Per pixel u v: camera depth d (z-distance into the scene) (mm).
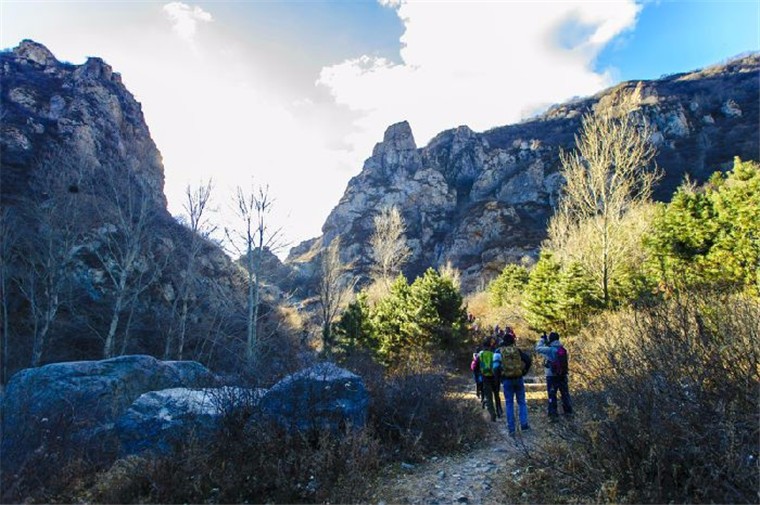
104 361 10000
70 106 40219
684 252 13461
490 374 8727
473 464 5949
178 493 4621
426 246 82438
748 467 3441
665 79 109188
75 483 5395
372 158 117688
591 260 17391
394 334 20562
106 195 25688
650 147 17812
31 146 33562
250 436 5570
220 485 4762
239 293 31844
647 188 17828
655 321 6039
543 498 4344
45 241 24797
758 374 4195
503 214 74875
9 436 5941
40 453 5621
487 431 7656
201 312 29203
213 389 6664
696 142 68375
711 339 4926
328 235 105125
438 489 5121
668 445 3863
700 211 13445
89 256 27516
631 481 3826
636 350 5594
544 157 86688
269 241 22719
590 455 4367
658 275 13969
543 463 4832
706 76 97250
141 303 28359
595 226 17703
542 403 9586
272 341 22812
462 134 112562
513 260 61469
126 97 49875
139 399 6879
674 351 4945
